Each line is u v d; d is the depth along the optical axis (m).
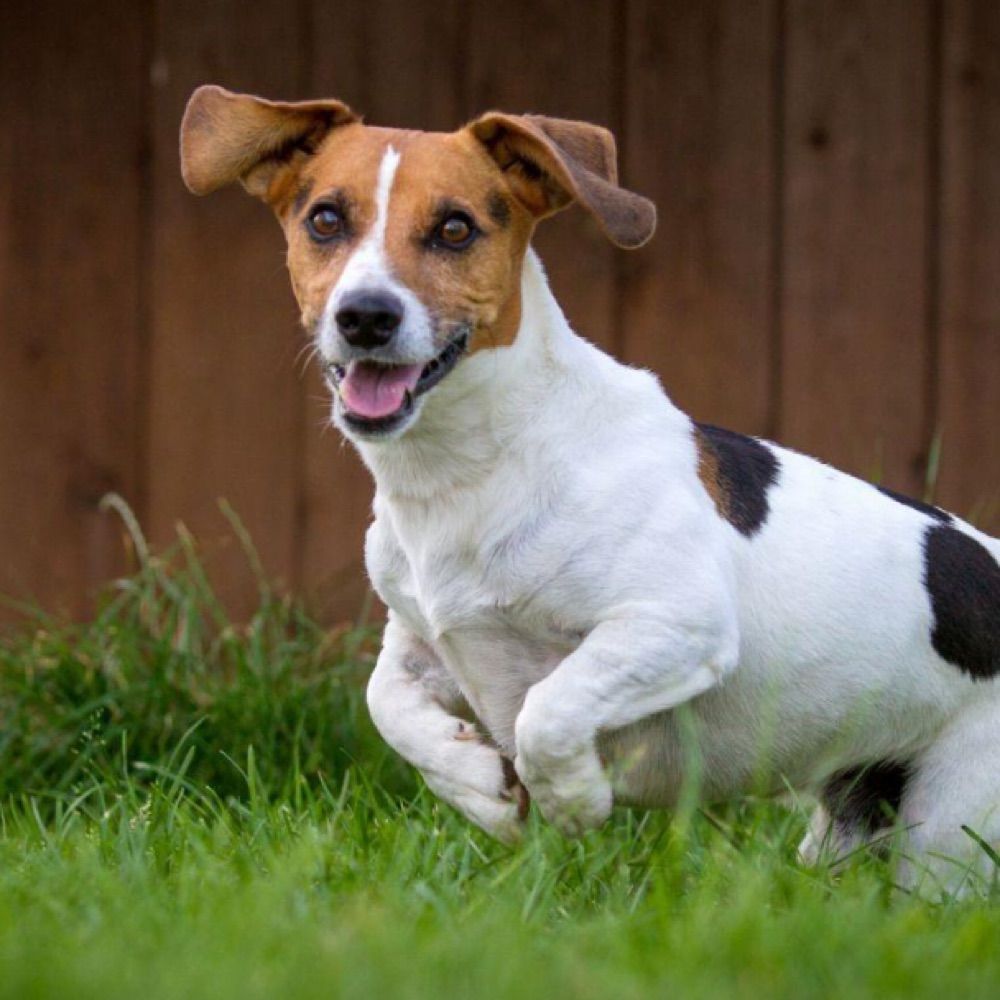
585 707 6.43
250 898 5.54
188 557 10.50
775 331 11.10
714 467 7.00
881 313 11.06
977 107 10.98
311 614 10.59
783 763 7.26
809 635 7.00
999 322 11.02
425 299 6.40
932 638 7.18
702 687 6.62
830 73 11.04
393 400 6.37
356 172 6.60
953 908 6.24
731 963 5.02
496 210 6.62
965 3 10.95
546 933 5.56
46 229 11.20
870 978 4.85
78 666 9.35
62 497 11.25
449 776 6.84
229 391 11.20
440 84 11.12
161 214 11.18
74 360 11.23
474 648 6.81
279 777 8.70
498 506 6.60
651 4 11.05
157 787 7.25
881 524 7.25
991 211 10.98
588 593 6.57
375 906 5.64
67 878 6.03
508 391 6.58
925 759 7.34
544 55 11.09
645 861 6.89
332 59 11.12
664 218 11.12
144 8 11.12
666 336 11.14
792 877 6.25
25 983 4.50
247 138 6.91
